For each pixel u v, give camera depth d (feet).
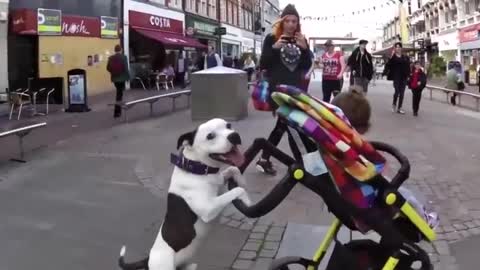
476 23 120.26
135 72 89.20
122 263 12.62
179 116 46.62
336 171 9.62
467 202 21.12
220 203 11.19
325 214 19.77
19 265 15.79
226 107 42.24
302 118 9.49
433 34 172.45
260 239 17.62
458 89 62.80
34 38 64.49
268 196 9.90
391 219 9.81
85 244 17.44
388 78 49.21
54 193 22.77
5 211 20.43
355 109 10.75
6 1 58.49
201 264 15.71
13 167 27.17
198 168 11.38
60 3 69.46
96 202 21.62
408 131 37.45
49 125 42.75
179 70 99.76
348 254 10.69
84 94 52.75
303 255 16.22
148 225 19.13
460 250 16.76
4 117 48.70
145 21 94.99
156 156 29.32
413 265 12.51
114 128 40.06
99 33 78.02
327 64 39.04
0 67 58.13
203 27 130.41
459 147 31.63
